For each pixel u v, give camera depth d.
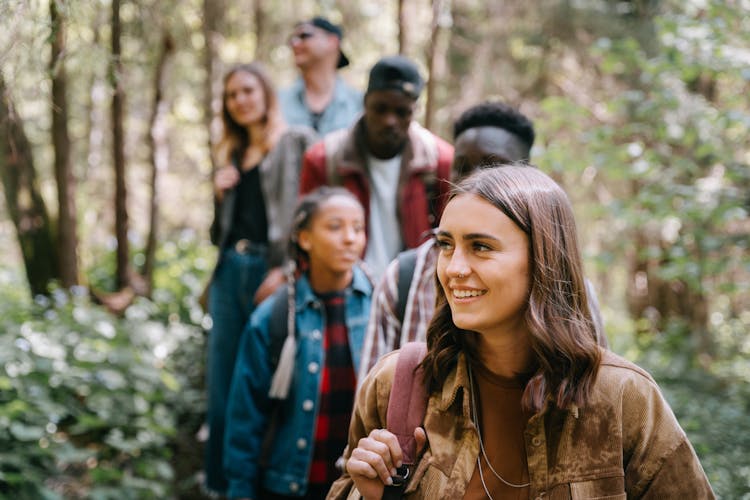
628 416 1.24
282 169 3.71
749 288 4.57
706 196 4.41
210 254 7.09
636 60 4.72
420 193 2.81
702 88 5.68
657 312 7.14
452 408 1.34
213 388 3.76
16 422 3.49
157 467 3.84
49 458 3.58
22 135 5.04
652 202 4.41
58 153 5.09
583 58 7.07
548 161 4.93
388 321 2.15
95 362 4.18
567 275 1.28
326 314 2.62
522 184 1.27
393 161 2.83
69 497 3.57
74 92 6.23
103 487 3.60
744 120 4.11
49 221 5.28
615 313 8.49
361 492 1.34
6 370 3.78
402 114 2.70
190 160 9.09
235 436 2.59
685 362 5.59
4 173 5.09
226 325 3.79
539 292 1.24
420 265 2.14
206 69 6.11
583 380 1.24
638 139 5.84
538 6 6.80
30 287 5.29
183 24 5.75
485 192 1.25
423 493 1.32
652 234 6.56
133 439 3.95
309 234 2.58
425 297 2.12
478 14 7.10
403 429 1.36
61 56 2.21
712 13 4.20
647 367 5.27
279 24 7.03
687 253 4.52
